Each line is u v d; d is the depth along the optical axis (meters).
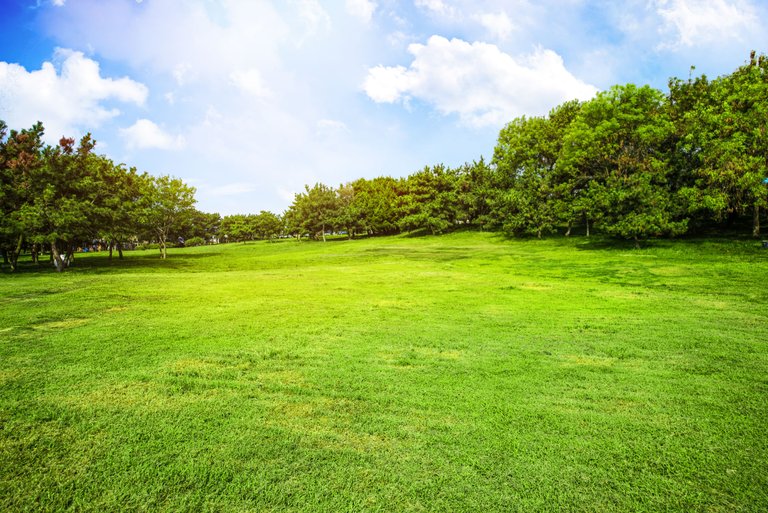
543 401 4.14
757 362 5.21
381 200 58.62
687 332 6.68
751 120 20.88
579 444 3.33
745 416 3.78
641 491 2.75
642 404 4.05
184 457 3.19
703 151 23.06
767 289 10.70
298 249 45.91
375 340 6.39
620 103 29.02
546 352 5.73
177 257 38.56
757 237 21.70
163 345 6.11
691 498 2.68
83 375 4.88
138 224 31.64
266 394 4.35
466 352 5.76
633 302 9.47
